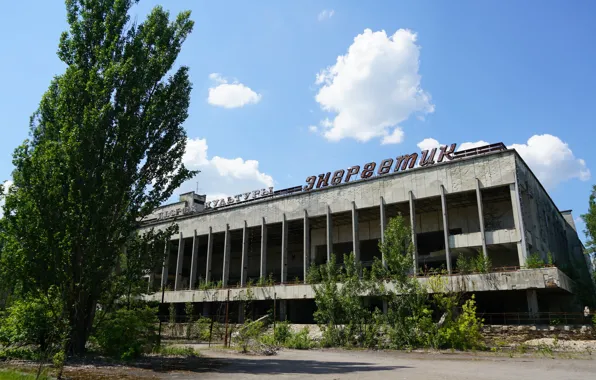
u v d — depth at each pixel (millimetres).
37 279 18969
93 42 22703
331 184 49750
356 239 45469
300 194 51188
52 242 18922
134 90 21734
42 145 20109
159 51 23719
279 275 64000
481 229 38594
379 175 45688
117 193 20484
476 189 39344
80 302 19578
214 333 38969
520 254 36219
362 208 46125
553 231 49125
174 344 32188
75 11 23094
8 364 16391
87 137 19828
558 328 28812
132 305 22750
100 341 20375
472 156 40500
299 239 62656
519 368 16359
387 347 27531
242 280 53000
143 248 21406
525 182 40812
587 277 52125
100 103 21047
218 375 14492
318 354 24375
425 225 47844
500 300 42281
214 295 52125
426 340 26625
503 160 38688
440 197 42219
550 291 36344
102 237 19906
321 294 32844
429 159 43688
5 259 18766
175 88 24031
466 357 21703
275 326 36406
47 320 19406
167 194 23078
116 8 23203
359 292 30672
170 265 69688
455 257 43812
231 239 63938
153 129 22625
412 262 29047
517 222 36844
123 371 15359
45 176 19094
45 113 22094
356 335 29828
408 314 28031
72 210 19422
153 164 23078
